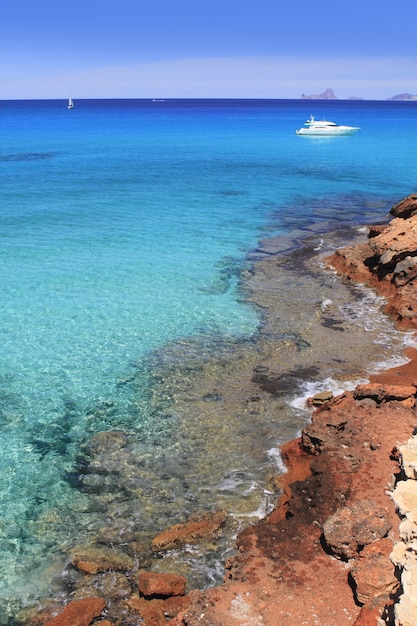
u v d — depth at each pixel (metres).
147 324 25.02
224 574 12.28
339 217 45.16
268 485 15.26
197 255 35.16
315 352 22.55
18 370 21.00
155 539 13.17
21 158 78.44
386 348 22.89
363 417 17.02
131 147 95.69
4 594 12.03
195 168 70.94
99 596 12.01
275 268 32.91
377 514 12.44
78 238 38.28
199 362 21.80
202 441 17.12
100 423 18.02
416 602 8.22
